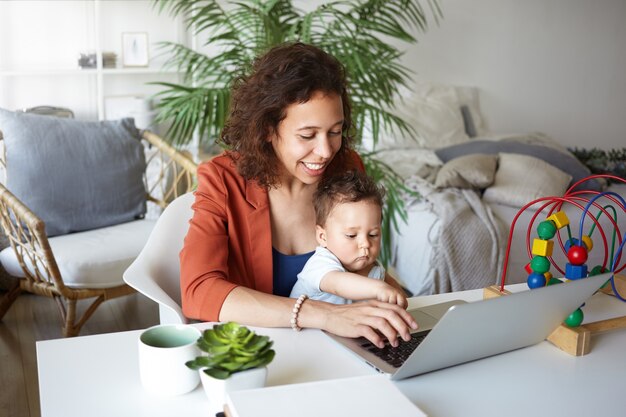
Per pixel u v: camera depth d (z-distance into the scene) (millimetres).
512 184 3182
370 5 2785
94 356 1103
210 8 2805
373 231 1372
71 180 2805
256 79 1292
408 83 4582
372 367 1068
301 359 1089
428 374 1054
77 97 3971
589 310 1357
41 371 1045
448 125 4277
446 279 2875
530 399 994
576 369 1099
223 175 1403
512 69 5051
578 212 3041
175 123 2703
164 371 971
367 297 1259
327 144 1257
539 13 5039
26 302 3150
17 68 3795
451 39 4809
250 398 854
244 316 1194
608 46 5328
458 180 3145
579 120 5375
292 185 1426
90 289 2535
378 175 2768
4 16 3738
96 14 3688
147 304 3174
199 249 1307
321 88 1235
